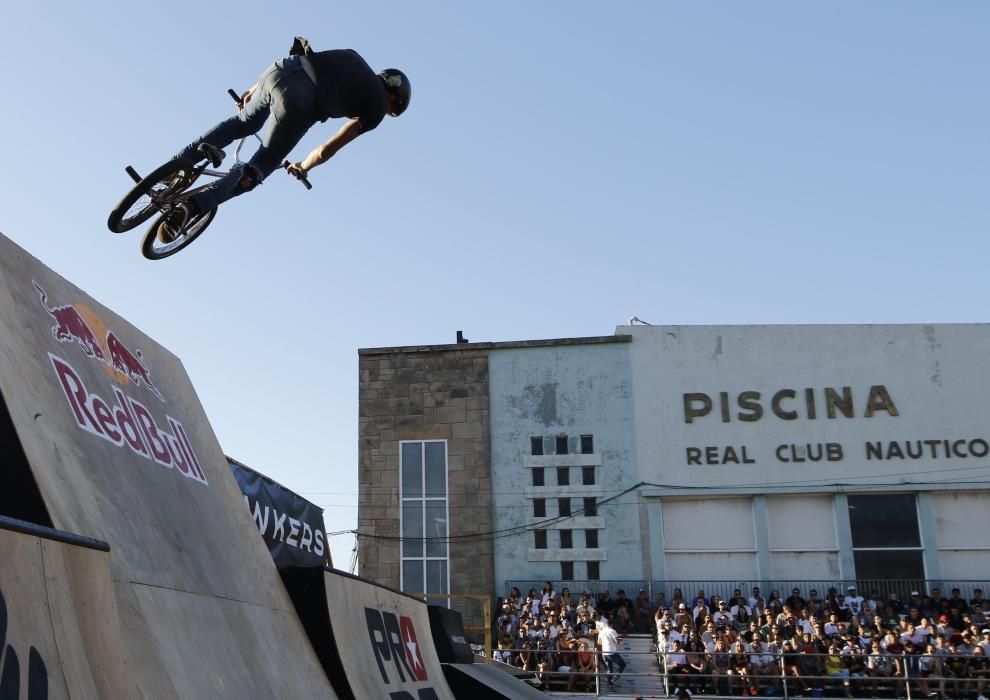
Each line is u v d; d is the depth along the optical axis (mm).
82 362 5105
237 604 5211
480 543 24578
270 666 5098
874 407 24562
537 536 24484
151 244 5469
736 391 24953
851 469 24234
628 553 24156
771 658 18500
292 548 9664
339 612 6430
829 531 24078
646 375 25234
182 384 6578
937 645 18453
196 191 5086
